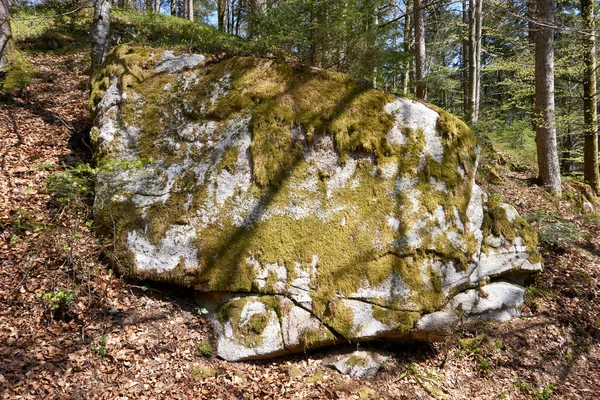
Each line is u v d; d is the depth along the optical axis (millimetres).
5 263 4121
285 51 6352
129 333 3910
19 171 5285
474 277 5070
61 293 3730
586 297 6055
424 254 4609
